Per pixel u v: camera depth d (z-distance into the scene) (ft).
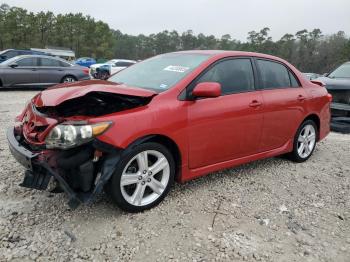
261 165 16.78
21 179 13.57
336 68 31.45
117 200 10.82
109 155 10.37
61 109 11.17
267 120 14.76
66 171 10.09
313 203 12.96
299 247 10.15
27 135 11.07
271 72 15.52
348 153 19.75
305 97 16.78
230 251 9.75
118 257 9.30
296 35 292.61
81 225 10.59
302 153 17.47
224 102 13.01
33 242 9.70
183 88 12.08
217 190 13.50
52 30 292.40
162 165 11.66
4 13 292.81
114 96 11.05
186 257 9.42
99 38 308.19
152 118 10.99
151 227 10.68
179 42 343.87
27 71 42.70
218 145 13.05
